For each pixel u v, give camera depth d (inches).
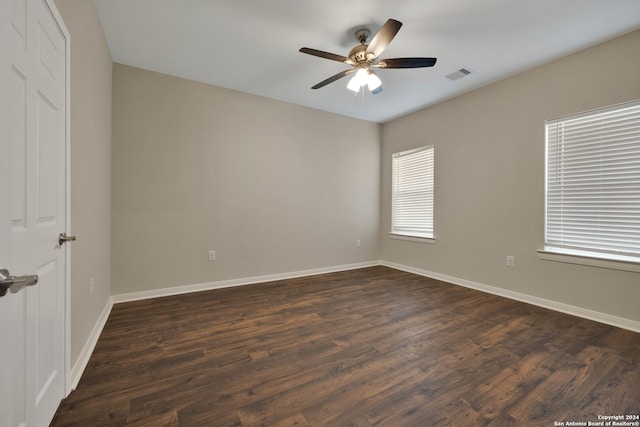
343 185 181.3
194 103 132.7
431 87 137.3
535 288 117.9
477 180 139.1
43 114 46.3
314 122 168.9
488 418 54.0
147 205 123.4
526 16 86.9
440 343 84.0
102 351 78.3
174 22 90.8
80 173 68.0
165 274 127.8
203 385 63.7
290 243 161.8
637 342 83.8
